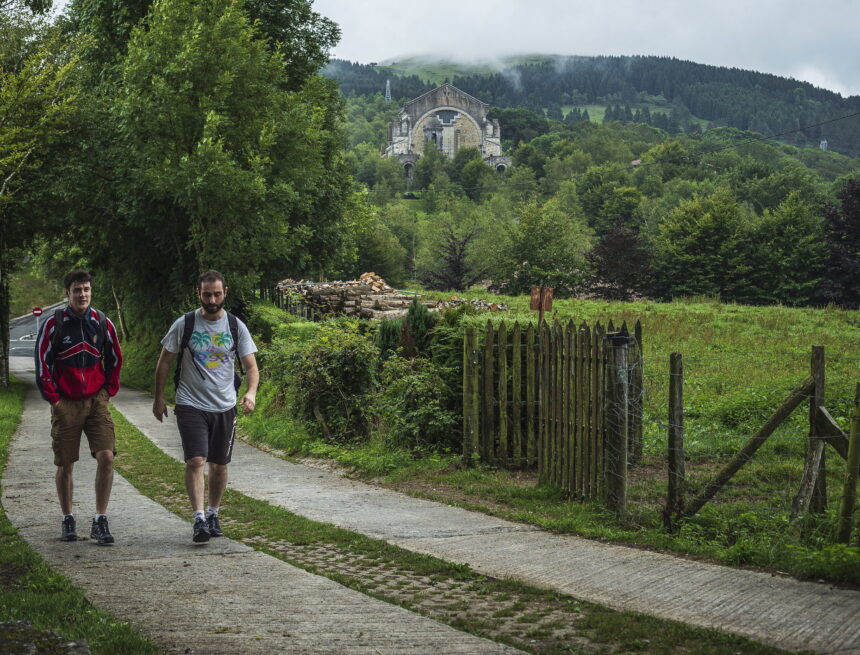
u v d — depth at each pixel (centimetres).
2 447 1366
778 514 700
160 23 2678
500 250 7875
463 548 648
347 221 4656
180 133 2731
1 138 2417
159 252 3400
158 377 657
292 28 3588
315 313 2731
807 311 3472
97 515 651
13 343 6794
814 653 378
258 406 1692
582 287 7488
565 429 862
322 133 3138
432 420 1123
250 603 473
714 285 8194
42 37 2833
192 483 648
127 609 458
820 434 627
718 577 540
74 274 648
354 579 545
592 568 574
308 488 981
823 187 15225
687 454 1041
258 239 2864
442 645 397
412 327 1288
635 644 400
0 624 356
